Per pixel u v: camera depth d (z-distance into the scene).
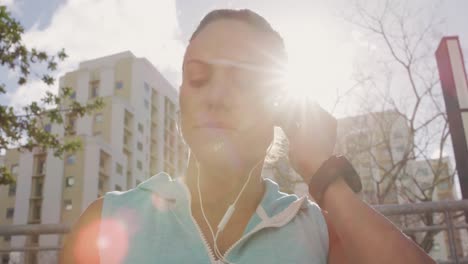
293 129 1.12
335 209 0.99
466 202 3.21
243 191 1.04
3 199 52.38
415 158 12.09
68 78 64.06
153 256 0.95
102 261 0.97
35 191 51.38
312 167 1.09
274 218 1.01
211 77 1.00
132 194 1.06
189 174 1.07
